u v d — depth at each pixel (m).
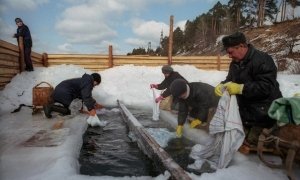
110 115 7.68
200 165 3.85
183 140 5.11
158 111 7.16
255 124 3.94
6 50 8.59
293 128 3.21
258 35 41.03
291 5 45.41
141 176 3.47
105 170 3.93
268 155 3.81
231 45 3.78
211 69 14.09
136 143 5.12
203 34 57.81
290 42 32.97
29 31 9.93
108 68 13.01
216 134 3.89
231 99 3.73
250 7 52.97
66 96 6.68
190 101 5.28
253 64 3.74
